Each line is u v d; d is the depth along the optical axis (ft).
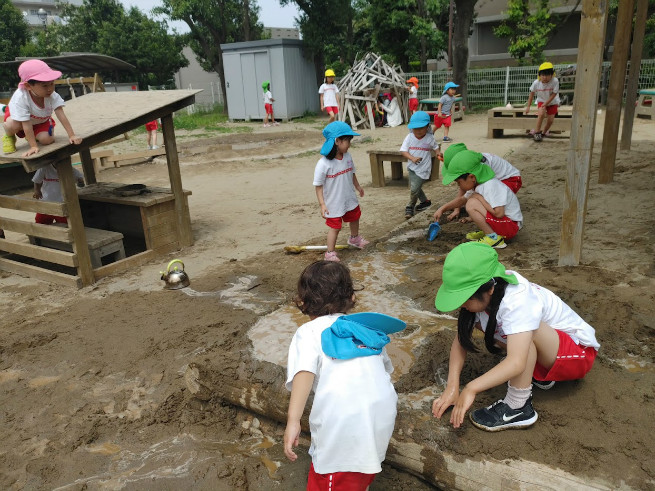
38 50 105.09
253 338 13.39
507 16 78.28
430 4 74.18
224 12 90.53
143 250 23.08
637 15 30.96
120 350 13.87
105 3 105.50
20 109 16.55
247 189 33.14
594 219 20.30
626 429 8.62
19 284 19.38
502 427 8.66
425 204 25.03
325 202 18.52
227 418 10.96
